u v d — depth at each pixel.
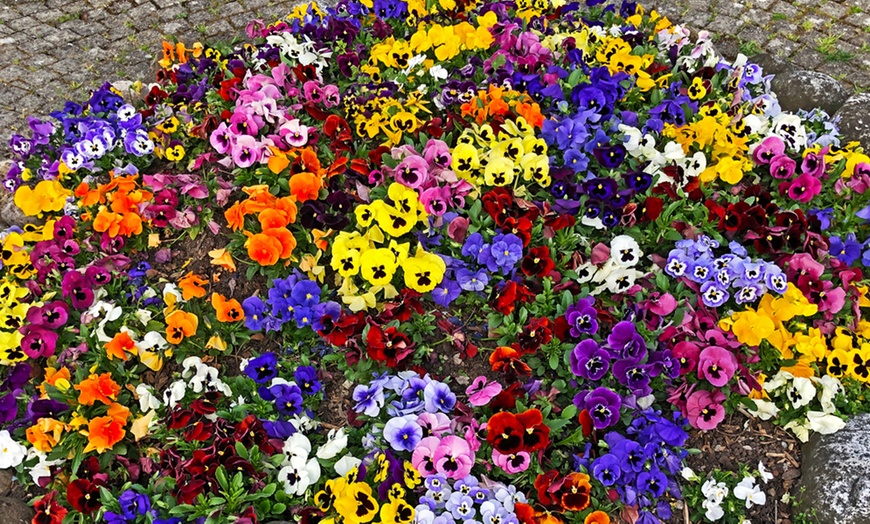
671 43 1.85
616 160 1.42
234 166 1.50
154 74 2.20
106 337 1.32
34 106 2.12
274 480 1.19
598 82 1.53
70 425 1.21
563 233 1.36
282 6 2.48
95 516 1.18
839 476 1.17
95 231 1.47
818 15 2.38
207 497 1.15
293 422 1.22
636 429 1.20
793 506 1.21
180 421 1.19
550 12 1.92
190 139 1.59
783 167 1.48
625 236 1.32
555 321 1.26
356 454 1.21
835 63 2.21
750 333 1.25
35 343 1.31
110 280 1.41
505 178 1.37
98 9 2.49
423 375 1.28
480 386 1.23
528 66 1.62
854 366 1.27
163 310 1.35
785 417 1.26
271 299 1.31
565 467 1.19
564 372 1.26
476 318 1.34
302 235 1.38
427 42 1.69
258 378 1.26
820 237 1.37
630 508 1.16
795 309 1.29
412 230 1.37
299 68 1.63
